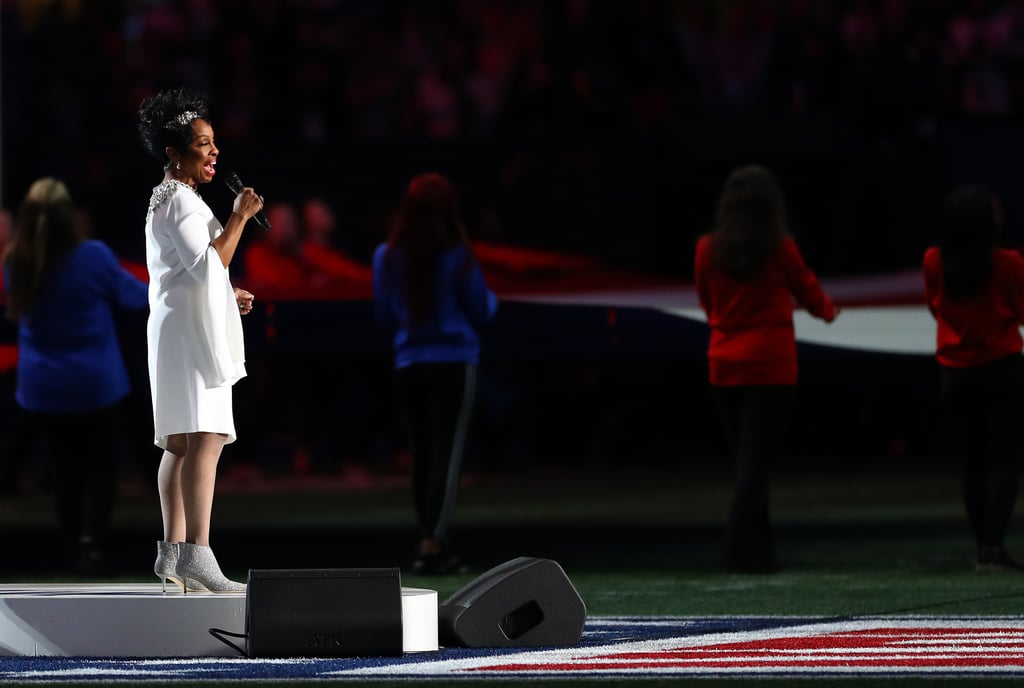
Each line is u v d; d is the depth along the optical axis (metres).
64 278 31.45
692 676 18.48
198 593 21.25
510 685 17.84
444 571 31.25
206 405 21.06
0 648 20.55
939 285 31.08
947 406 31.53
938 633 22.64
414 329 31.05
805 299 31.25
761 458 31.34
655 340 40.75
